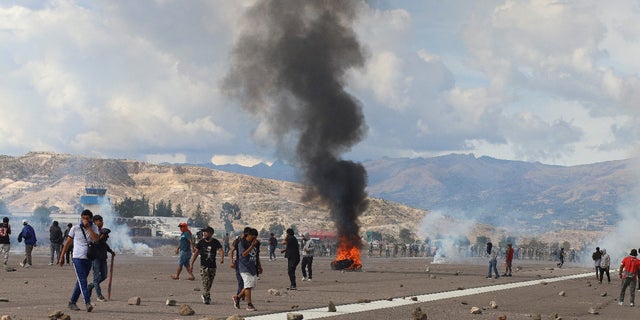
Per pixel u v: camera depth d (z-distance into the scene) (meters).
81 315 22.58
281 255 104.50
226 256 86.31
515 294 38.81
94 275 24.75
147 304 26.44
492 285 46.06
